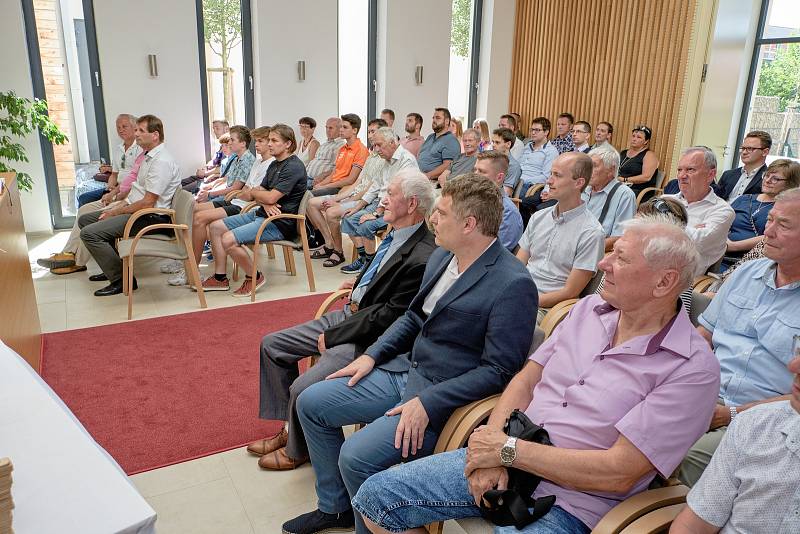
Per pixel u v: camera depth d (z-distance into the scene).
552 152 6.78
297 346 2.34
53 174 6.03
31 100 5.54
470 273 1.78
